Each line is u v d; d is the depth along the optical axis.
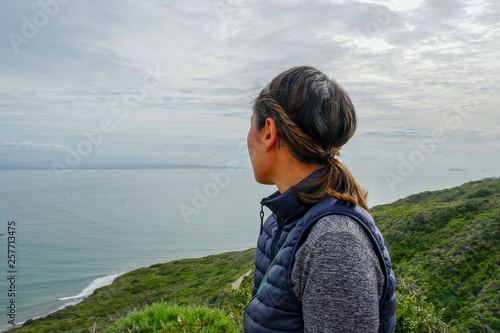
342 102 0.91
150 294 30.50
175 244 103.31
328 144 0.88
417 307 5.19
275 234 1.05
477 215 22.19
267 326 0.79
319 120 0.85
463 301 14.88
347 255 0.69
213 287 25.44
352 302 0.65
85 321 24.38
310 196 0.83
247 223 155.00
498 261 16.20
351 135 0.94
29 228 127.00
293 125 0.86
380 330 0.77
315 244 0.72
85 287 53.78
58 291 51.81
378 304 0.70
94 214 170.00
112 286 43.81
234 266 40.84
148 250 93.00
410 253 20.69
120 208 192.62
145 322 3.17
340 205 0.79
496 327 12.20
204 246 101.50
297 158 0.89
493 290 14.36
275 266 0.82
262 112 0.94
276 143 0.91
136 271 52.28
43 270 66.69
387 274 0.76
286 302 0.76
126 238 112.25
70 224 140.50
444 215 23.23
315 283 0.69
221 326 3.20
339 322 0.65
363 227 0.77
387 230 23.55
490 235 18.47
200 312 3.36
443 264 17.50
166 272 46.47
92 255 84.06
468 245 18.33
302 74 0.90
